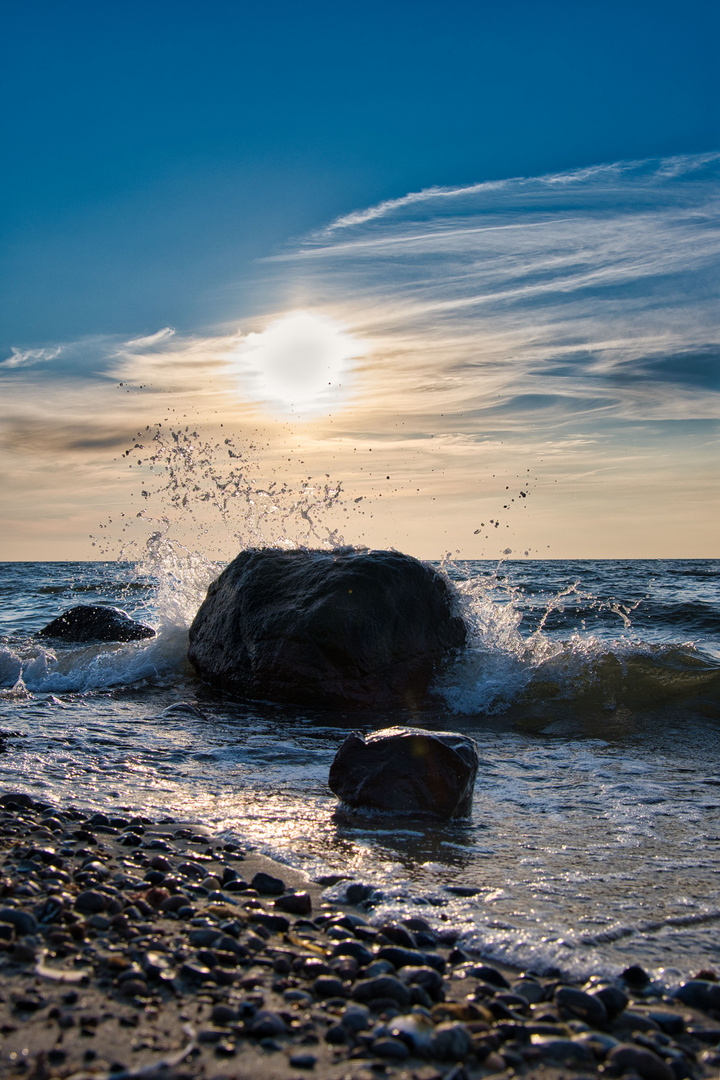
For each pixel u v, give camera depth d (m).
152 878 3.02
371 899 2.97
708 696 6.93
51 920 2.56
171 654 9.16
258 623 7.73
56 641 11.88
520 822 4.12
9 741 5.69
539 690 7.40
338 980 2.21
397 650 7.45
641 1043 2.02
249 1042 1.90
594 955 2.53
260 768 5.18
